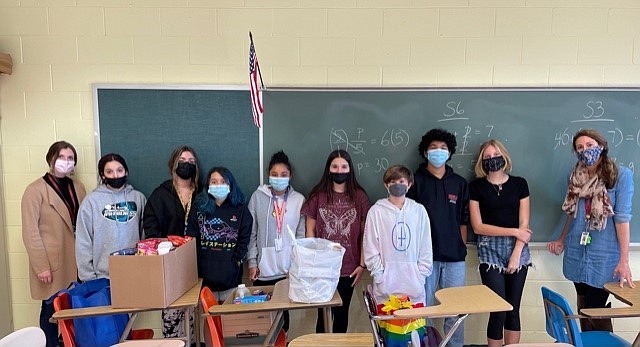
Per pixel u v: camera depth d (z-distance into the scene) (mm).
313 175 2742
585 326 2537
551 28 2695
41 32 2631
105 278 2285
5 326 2727
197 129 2693
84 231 2410
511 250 2527
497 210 2529
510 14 2684
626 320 2865
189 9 2646
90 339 2027
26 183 2709
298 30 2674
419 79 2715
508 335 2582
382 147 2732
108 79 2670
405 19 2678
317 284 1971
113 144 2684
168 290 1953
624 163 2748
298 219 2566
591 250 2420
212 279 2414
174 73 2680
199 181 2666
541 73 2719
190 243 2223
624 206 2334
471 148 2736
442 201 2523
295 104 2699
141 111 2668
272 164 2539
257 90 2295
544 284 2840
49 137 2689
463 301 1873
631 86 2697
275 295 2104
